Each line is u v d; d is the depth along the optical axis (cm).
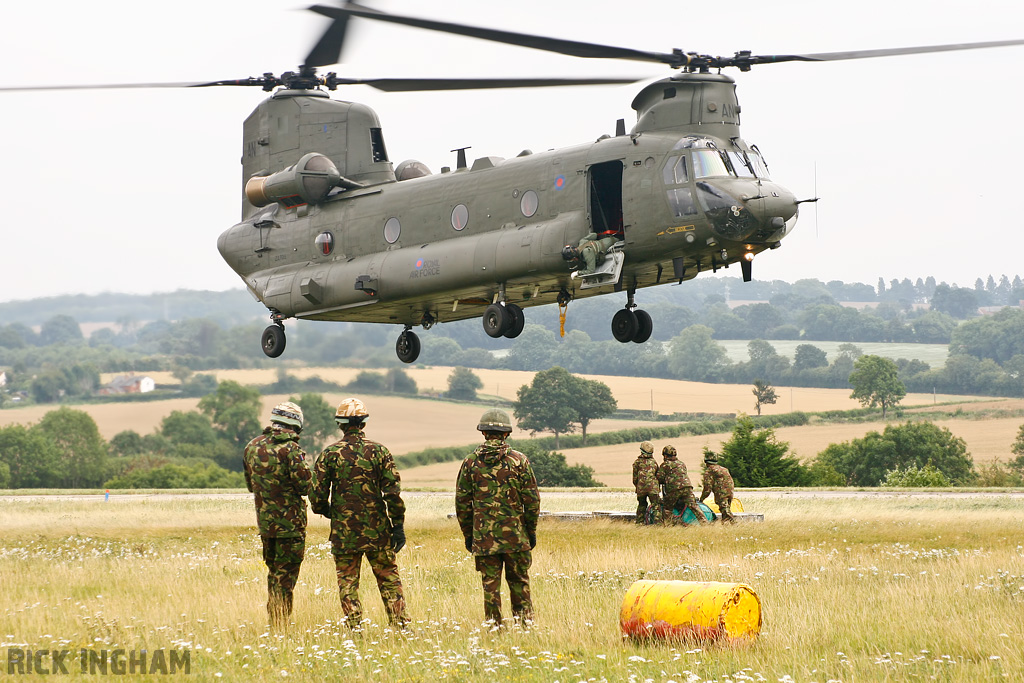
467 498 1950
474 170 4294
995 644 1634
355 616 1927
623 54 3622
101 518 4834
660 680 1474
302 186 4766
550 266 3903
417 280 4316
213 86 4978
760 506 5556
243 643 1789
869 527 4022
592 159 3891
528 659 1571
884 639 1728
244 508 5709
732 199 3612
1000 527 3991
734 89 3866
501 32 3250
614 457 16950
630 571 2748
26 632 1884
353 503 1934
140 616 2055
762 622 1875
